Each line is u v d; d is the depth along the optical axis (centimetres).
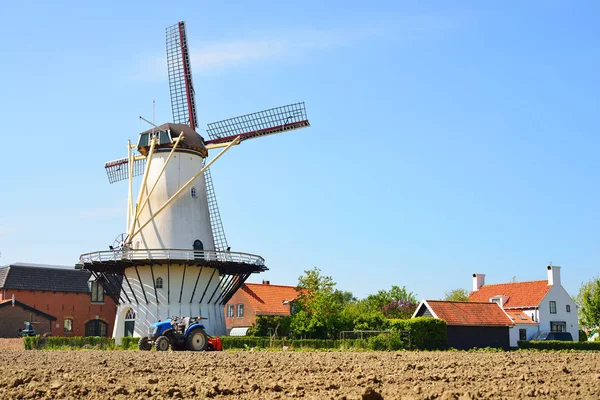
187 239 4488
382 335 4378
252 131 4791
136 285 4431
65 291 5728
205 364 2264
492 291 7619
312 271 5138
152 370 2027
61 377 1797
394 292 7131
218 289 4628
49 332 5541
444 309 5178
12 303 5350
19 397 1429
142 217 4506
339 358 2689
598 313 6831
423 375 1877
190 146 4612
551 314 7044
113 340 4244
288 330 4903
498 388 1592
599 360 2641
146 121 4522
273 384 1582
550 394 1495
